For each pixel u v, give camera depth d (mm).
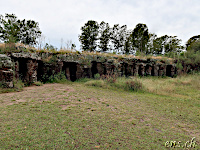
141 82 10469
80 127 3447
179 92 9547
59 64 12750
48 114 4191
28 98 6020
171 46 34156
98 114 4504
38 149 2451
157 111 5355
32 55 10234
